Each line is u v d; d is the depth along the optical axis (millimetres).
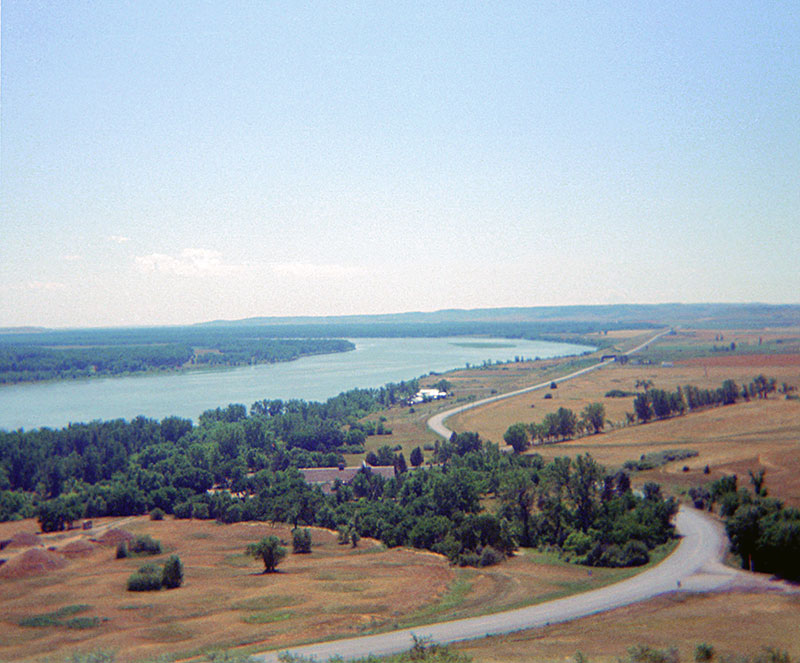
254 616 88438
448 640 77000
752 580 99312
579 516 137125
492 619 84688
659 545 120312
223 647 76562
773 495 144750
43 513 155500
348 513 158000
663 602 89938
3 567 116188
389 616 87438
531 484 139375
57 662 72562
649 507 127750
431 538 134750
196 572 116250
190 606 93875
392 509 152375
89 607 94188
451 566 118750
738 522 106812
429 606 91812
